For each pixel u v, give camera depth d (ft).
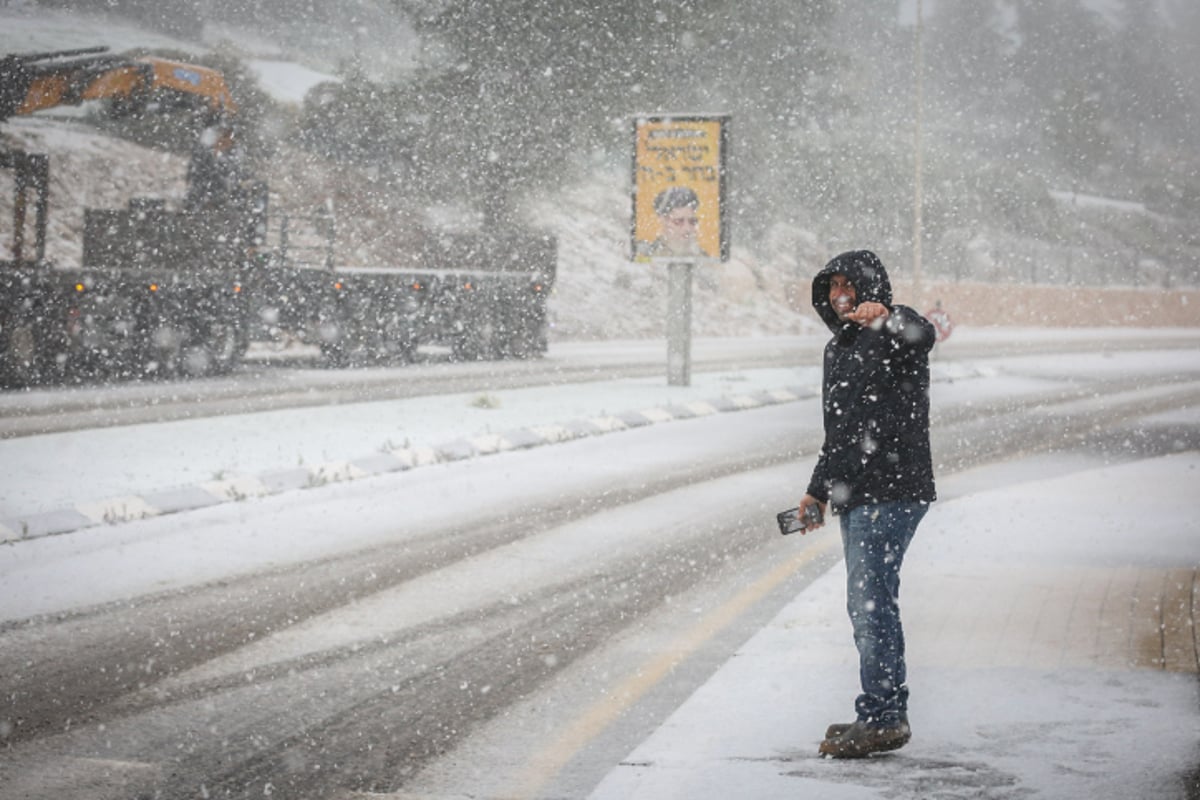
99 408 73.15
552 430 67.05
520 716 24.12
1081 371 125.18
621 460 60.18
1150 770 20.17
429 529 43.14
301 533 41.96
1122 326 246.88
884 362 21.70
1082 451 66.64
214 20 201.16
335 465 53.72
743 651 28.07
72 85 89.61
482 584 35.37
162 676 26.55
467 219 160.76
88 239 91.04
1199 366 133.69
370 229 151.02
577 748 22.34
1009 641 28.07
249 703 24.85
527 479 54.13
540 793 20.18
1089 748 21.24
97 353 87.86
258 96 156.46
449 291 114.73
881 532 21.52
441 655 28.30
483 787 20.49
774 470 57.67
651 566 37.91
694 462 59.88
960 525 43.60
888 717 21.24
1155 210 355.36
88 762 21.59
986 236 279.08
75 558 37.50
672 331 95.66
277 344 122.42
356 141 159.63
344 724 23.66
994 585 33.81
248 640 29.37
